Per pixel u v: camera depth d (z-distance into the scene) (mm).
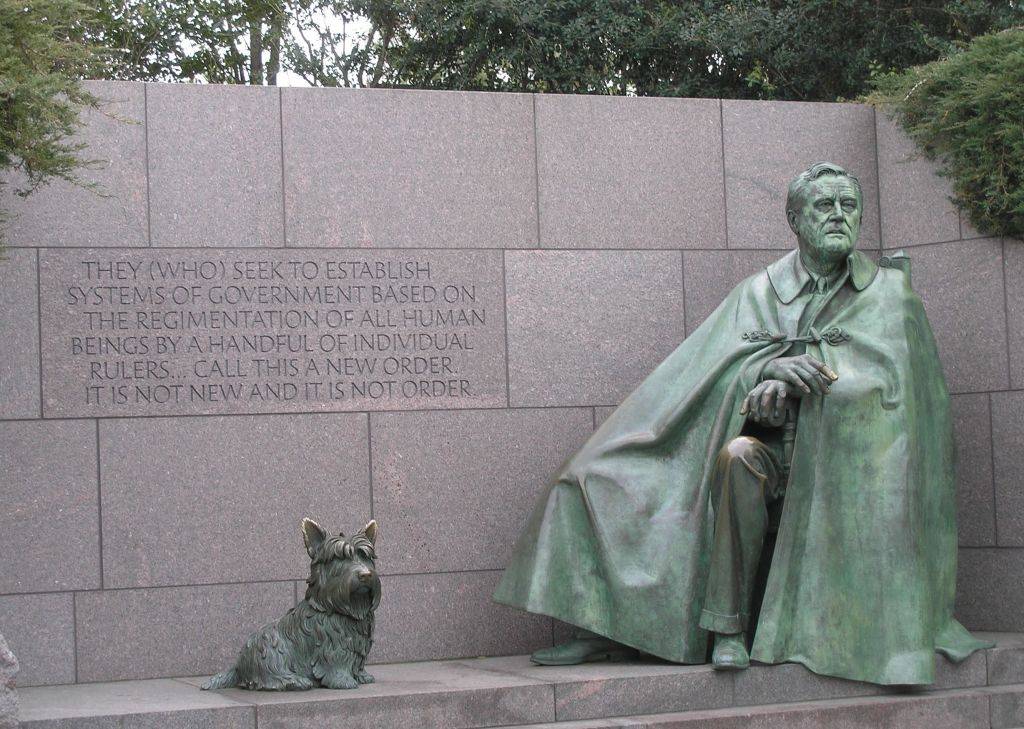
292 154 7801
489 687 6211
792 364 6703
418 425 7824
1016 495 7969
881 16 15406
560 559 6980
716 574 6602
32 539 7188
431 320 7922
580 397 8117
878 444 6715
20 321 7289
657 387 7262
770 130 8641
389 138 7965
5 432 7207
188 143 7656
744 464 6566
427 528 7770
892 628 6547
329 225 7824
